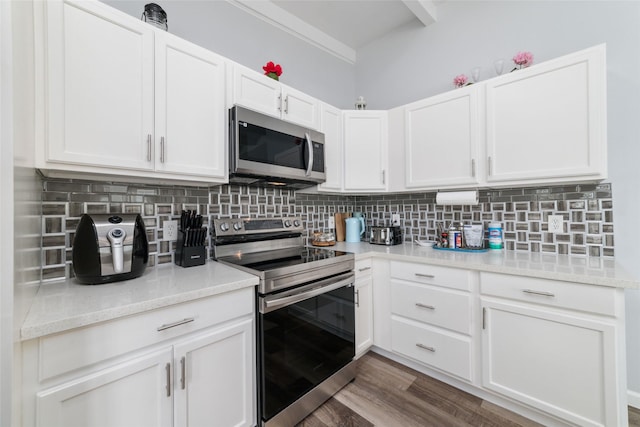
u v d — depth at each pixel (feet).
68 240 3.99
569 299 4.02
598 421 3.82
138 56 3.81
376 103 9.07
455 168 6.04
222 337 3.75
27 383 2.39
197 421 3.50
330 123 6.95
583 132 4.52
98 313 2.70
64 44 3.22
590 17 5.25
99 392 2.78
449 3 7.34
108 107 3.54
